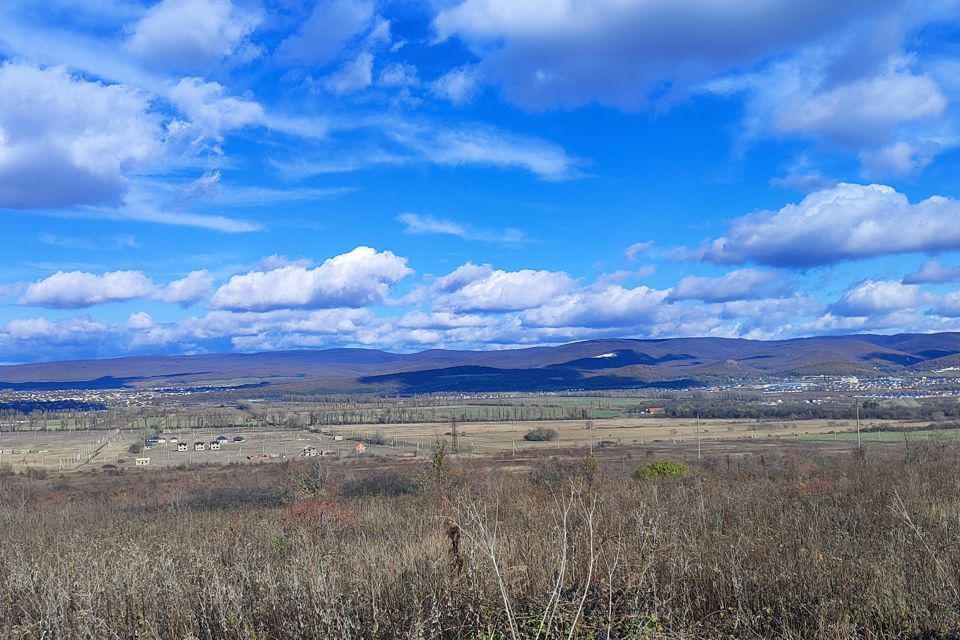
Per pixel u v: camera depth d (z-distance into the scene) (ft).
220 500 71.46
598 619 17.92
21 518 54.03
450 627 18.53
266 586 21.39
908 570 20.38
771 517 29.32
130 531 37.99
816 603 18.83
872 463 63.21
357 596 20.43
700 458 114.01
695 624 18.10
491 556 17.48
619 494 39.63
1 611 21.67
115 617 21.20
